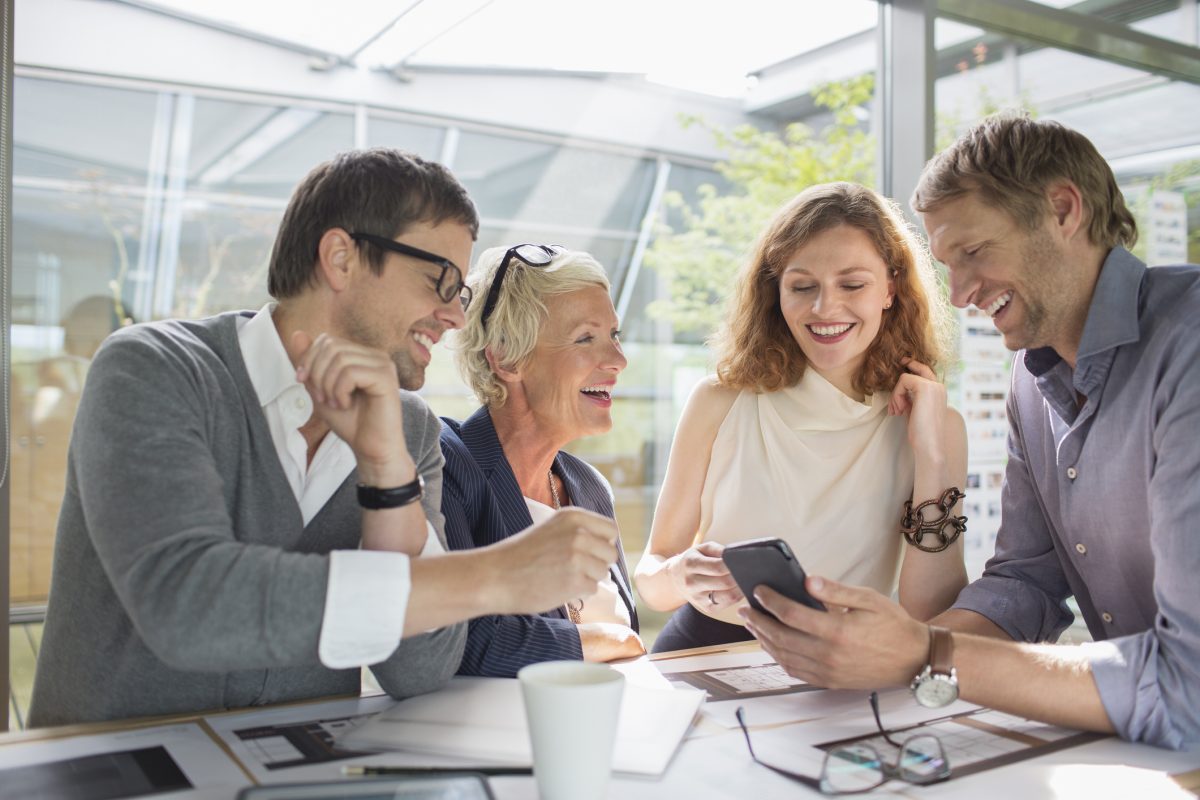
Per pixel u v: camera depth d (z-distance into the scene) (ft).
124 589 2.91
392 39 16.05
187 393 3.36
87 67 14.49
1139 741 3.16
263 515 3.62
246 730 3.10
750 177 16.98
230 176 16.62
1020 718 3.38
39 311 15.05
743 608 3.57
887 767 2.80
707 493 5.94
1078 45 9.23
